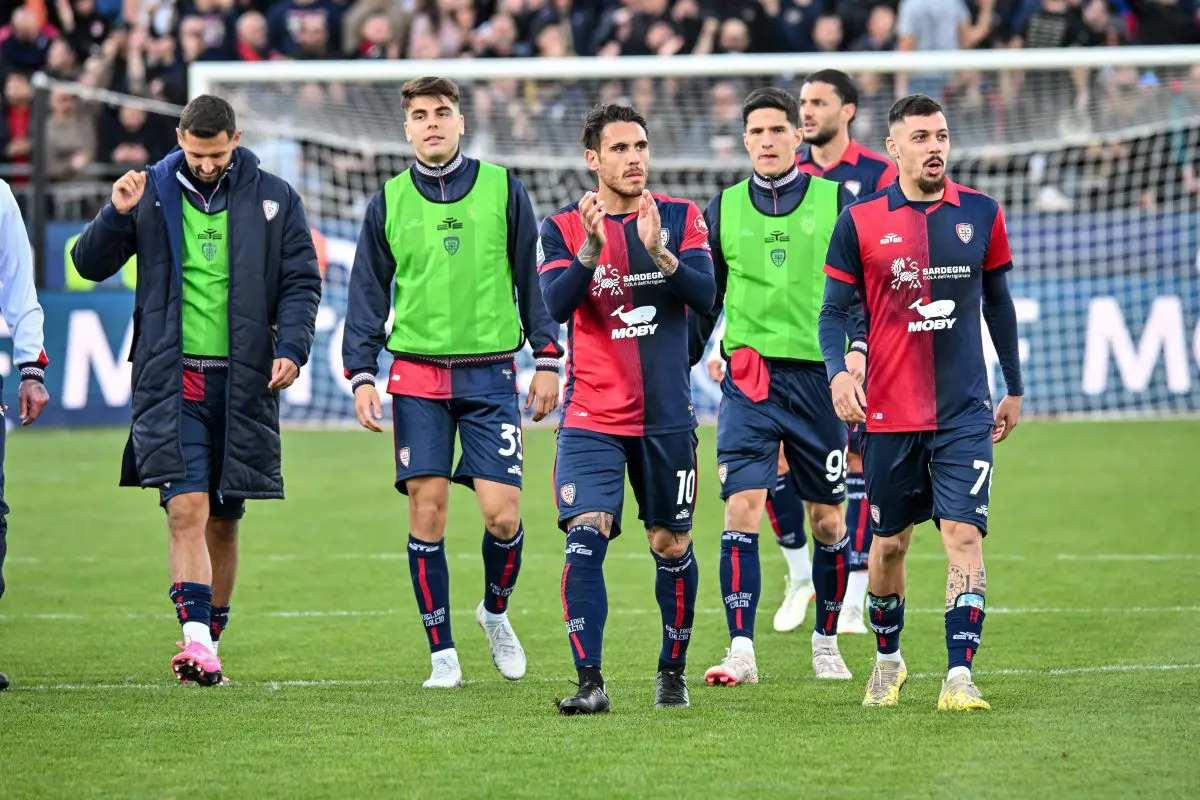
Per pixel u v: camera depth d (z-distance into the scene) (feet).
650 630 91.25
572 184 190.90
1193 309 177.78
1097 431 172.76
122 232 74.95
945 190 68.80
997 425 71.41
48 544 122.52
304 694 72.79
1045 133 183.83
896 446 68.64
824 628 78.79
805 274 80.84
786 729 63.31
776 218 81.46
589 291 68.54
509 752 59.57
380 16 203.82
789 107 81.97
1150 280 178.29
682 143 189.16
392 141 185.68
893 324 68.54
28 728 64.44
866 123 190.60
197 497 75.36
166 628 92.32
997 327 70.64
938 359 68.23
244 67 166.40
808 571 92.43
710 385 182.19
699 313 68.80
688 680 77.25
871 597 69.56
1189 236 177.78
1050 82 184.55
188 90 201.67
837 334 69.15
